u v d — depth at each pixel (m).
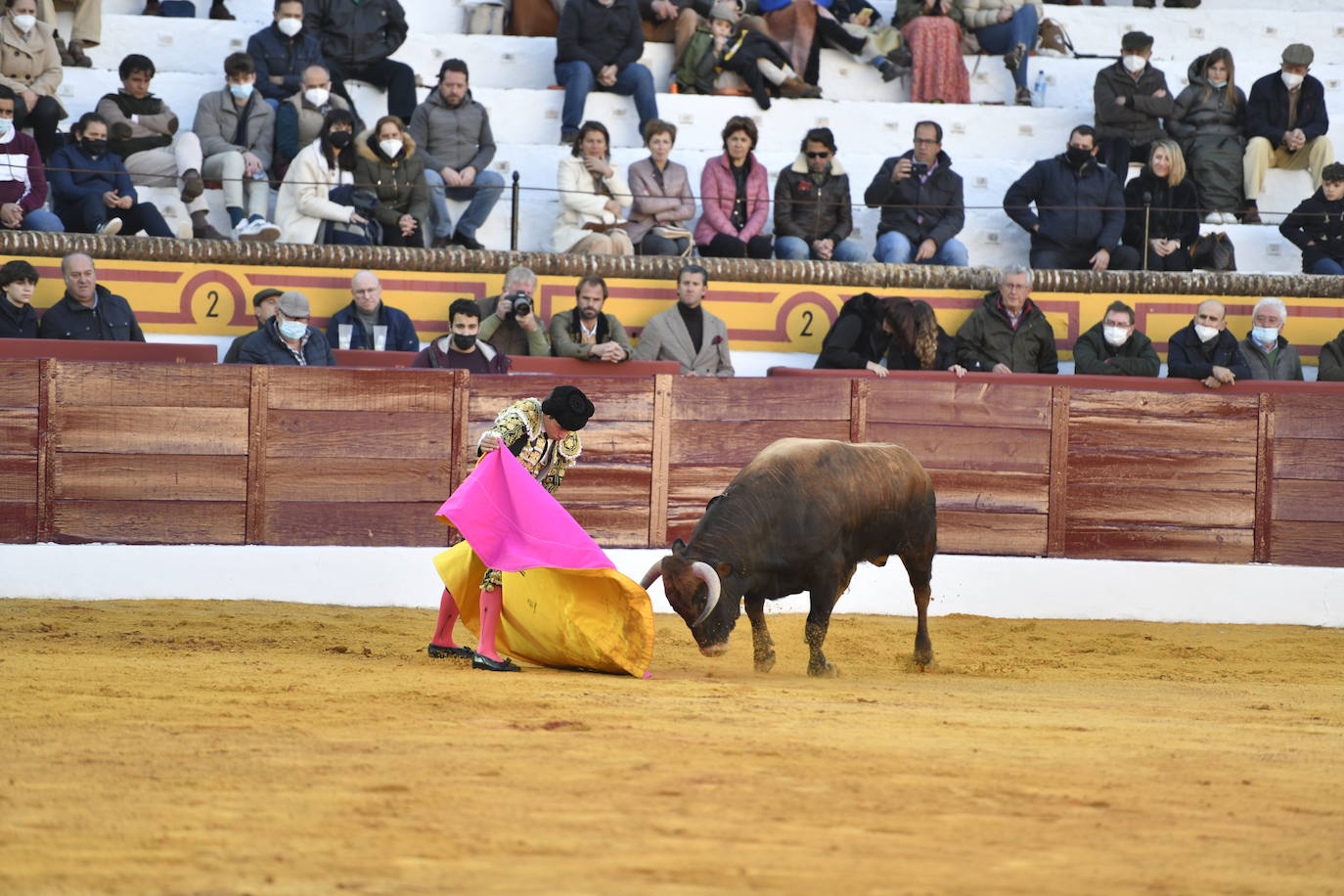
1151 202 31.80
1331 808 9.47
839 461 17.75
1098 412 26.81
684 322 27.45
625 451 25.50
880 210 31.80
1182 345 28.73
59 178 28.30
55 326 25.36
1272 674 20.22
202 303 27.25
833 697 14.62
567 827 8.31
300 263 27.55
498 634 17.23
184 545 24.27
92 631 19.31
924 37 36.84
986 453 26.53
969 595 26.05
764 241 30.17
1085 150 31.44
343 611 23.17
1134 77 34.25
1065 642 23.12
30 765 9.70
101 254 26.78
